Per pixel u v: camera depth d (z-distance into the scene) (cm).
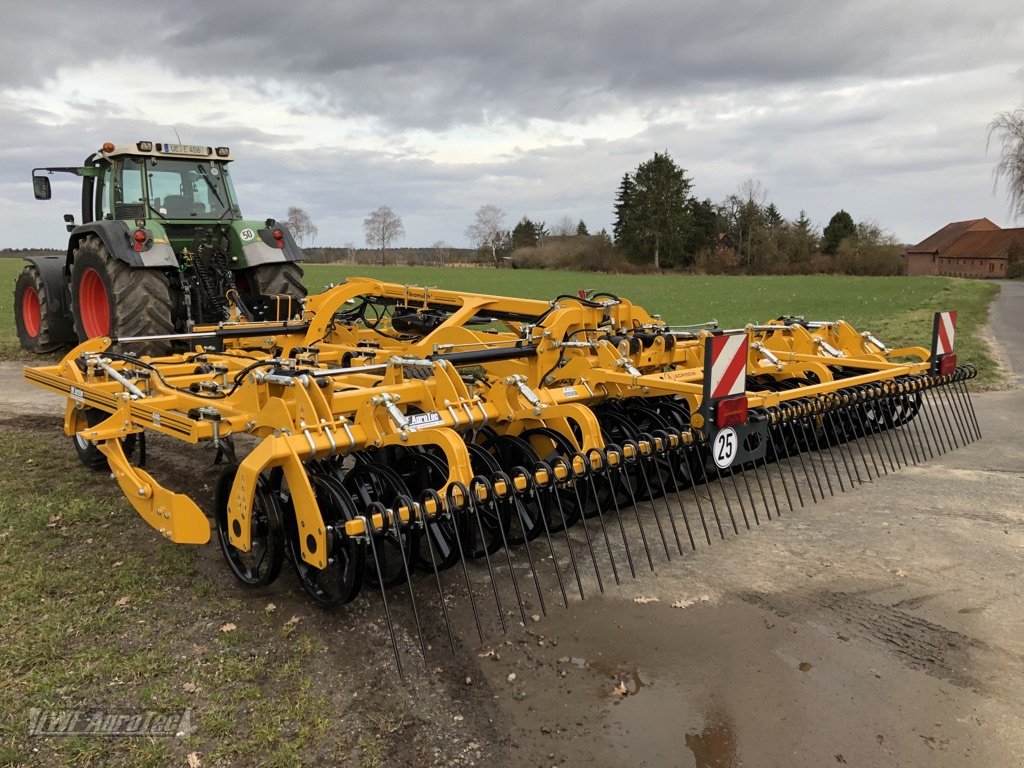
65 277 980
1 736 263
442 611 332
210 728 267
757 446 434
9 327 1424
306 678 297
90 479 530
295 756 254
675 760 253
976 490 501
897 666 304
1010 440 620
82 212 983
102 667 303
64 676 296
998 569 386
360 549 322
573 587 375
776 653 315
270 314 885
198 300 875
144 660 307
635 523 455
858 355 673
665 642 325
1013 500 481
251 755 255
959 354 1056
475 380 466
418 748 259
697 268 6788
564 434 419
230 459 401
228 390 440
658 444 406
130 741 261
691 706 281
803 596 363
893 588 369
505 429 450
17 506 474
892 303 2403
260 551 382
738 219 7100
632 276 5847
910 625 335
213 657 311
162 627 334
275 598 362
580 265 7075
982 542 419
